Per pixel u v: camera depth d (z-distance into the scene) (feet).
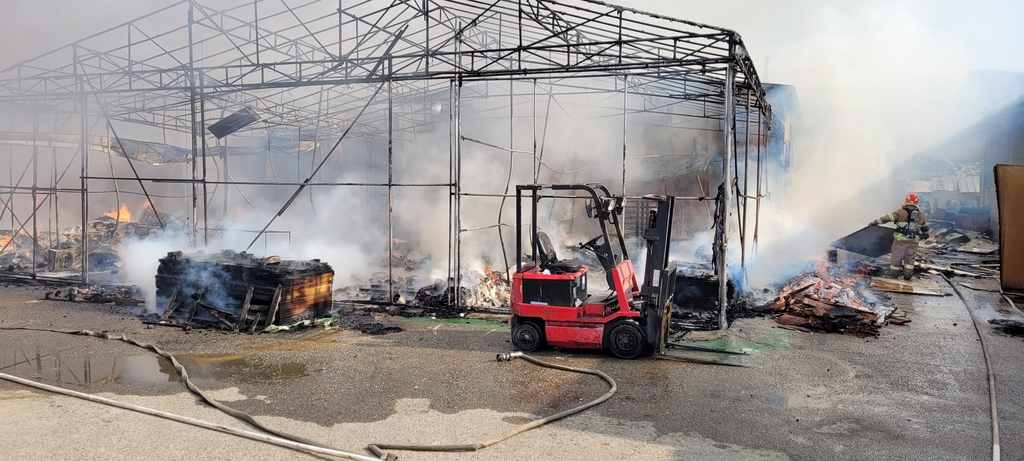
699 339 28.78
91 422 17.62
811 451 15.72
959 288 44.88
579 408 18.70
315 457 15.24
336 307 37.73
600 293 30.04
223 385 21.72
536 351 26.63
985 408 19.17
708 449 15.83
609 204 25.67
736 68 33.35
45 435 16.53
